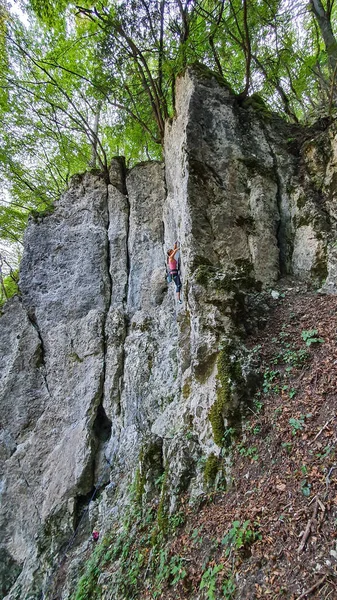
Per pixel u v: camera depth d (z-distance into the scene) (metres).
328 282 6.99
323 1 11.23
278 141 9.16
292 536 3.56
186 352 7.67
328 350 5.43
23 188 14.73
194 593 4.05
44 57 12.78
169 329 9.70
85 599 5.85
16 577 9.04
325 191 8.11
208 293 6.62
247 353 5.98
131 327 10.64
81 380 10.62
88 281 11.84
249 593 3.43
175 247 9.25
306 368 5.44
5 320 12.24
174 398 8.07
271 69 10.92
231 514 4.43
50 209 13.17
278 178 8.68
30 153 14.34
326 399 4.69
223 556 4.02
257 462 4.74
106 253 12.06
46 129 13.87
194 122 8.41
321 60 10.11
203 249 7.72
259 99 9.71
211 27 9.62
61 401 10.72
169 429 7.14
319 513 3.53
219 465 5.22
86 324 11.14
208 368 6.23
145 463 6.70
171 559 4.71
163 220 11.18
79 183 12.99
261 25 10.23
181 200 8.80
